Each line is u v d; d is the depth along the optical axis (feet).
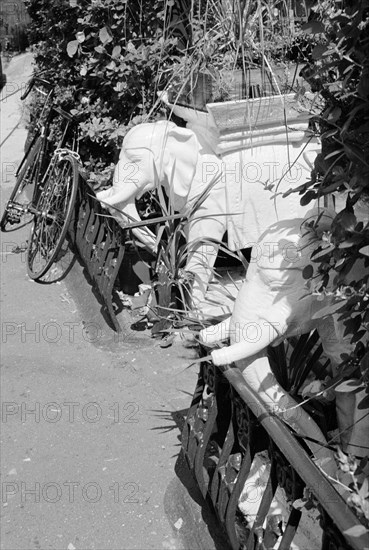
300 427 8.56
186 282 13.74
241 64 11.85
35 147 22.22
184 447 9.75
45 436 12.55
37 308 17.83
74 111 18.65
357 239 6.60
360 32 6.23
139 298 16.21
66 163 19.21
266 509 7.70
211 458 9.66
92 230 17.10
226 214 12.29
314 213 8.19
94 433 12.52
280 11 10.37
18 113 39.50
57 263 19.95
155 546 9.91
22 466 11.80
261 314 8.22
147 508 10.61
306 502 6.54
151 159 13.52
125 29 16.49
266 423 7.32
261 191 11.85
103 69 17.35
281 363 9.24
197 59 12.44
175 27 14.64
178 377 13.96
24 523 10.50
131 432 12.46
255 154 11.75
